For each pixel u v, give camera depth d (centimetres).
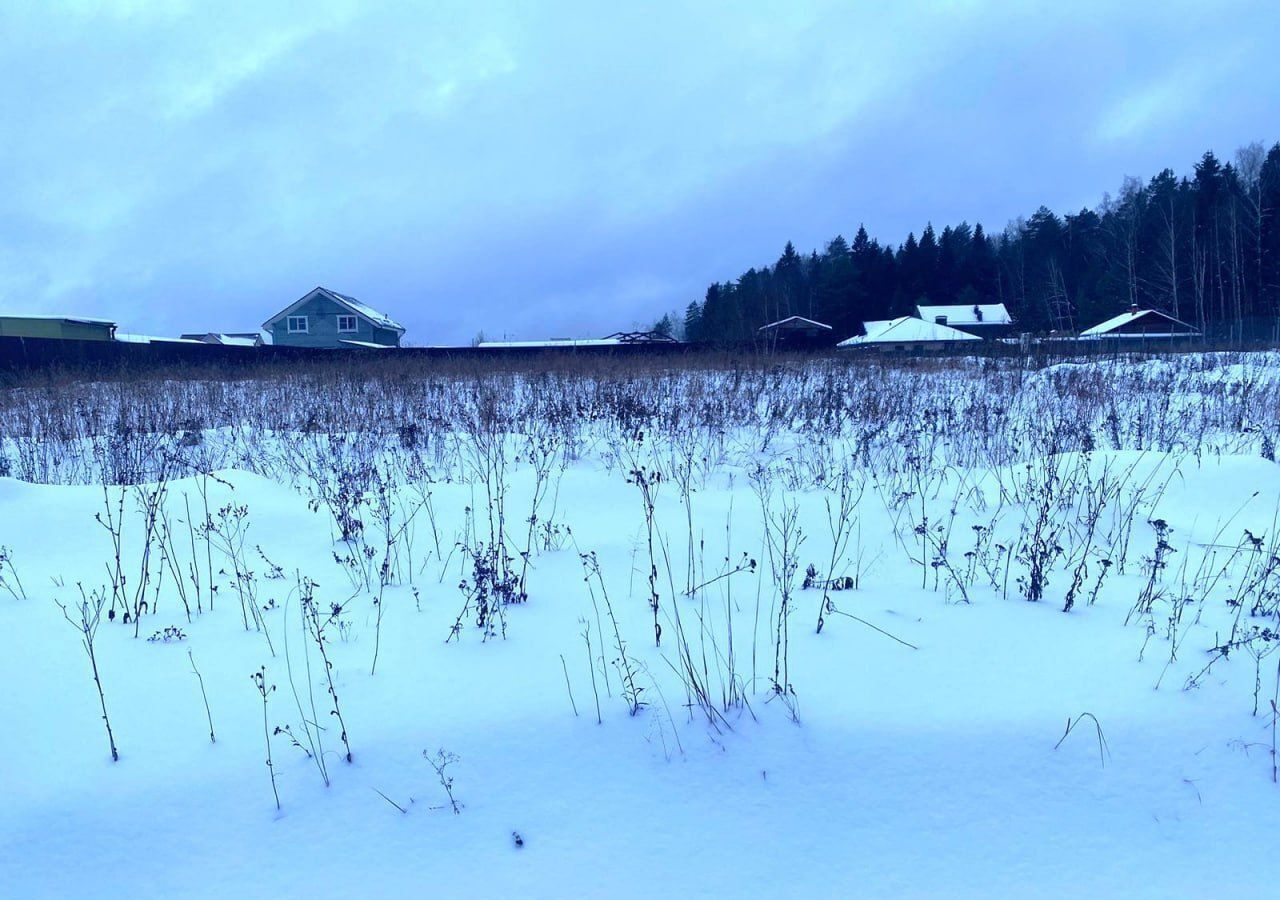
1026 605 387
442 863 227
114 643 357
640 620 373
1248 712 280
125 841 236
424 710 293
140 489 523
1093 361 1458
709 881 220
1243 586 413
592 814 243
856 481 662
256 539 511
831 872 222
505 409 1054
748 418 984
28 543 494
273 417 1062
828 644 343
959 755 261
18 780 260
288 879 223
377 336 3941
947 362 1534
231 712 297
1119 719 275
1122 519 534
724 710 287
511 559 416
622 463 722
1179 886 215
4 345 1720
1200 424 908
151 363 1819
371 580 441
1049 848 228
